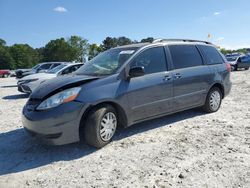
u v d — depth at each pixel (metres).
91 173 3.75
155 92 5.27
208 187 3.27
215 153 4.26
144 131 5.48
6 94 13.55
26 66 104.94
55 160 4.24
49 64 17.42
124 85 4.82
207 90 6.51
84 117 4.51
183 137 5.05
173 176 3.57
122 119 4.93
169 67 5.64
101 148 4.62
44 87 4.64
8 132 5.84
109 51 5.87
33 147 4.83
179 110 5.90
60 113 4.15
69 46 102.94
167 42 5.88
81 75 5.03
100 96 4.46
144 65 5.24
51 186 3.45
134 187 3.33
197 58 6.38
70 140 4.28
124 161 4.09
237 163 3.88
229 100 8.75
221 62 7.04
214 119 6.25
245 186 3.27
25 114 4.46
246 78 16.94
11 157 4.43
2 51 98.00
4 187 3.48
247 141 4.75
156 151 4.42
